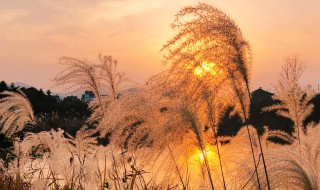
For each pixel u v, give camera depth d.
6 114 6.18
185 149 3.23
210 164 3.41
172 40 3.10
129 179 3.91
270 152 3.03
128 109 3.16
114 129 3.30
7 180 5.09
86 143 4.55
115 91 4.80
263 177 2.94
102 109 4.72
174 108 3.09
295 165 2.82
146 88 3.18
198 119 3.11
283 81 4.52
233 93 3.24
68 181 4.49
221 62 3.12
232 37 3.13
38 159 5.20
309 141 3.12
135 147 3.30
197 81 3.10
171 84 3.13
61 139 4.91
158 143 3.18
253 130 3.55
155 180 3.66
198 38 3.07
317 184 2.75
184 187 3.28
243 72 3.20
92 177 4.32
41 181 4.44
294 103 4.32
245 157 3.23
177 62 3.08
